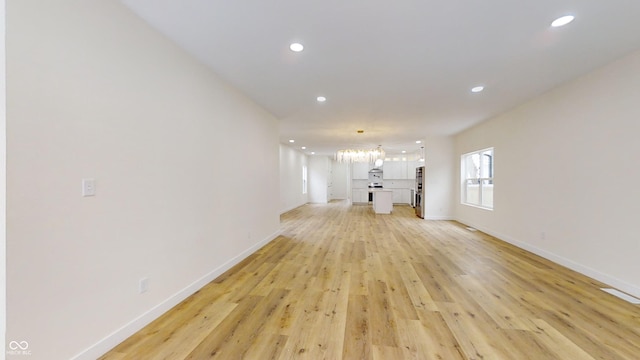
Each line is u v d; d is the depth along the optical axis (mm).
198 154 2879
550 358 1801
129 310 2027
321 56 2758
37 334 1450
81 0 1672
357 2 1919
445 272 3479
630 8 1976
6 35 1312
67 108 1592
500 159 5188
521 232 4570
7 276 1328
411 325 2217
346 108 4664
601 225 3029
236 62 2895
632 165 2693
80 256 1668
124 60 1976
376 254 4336
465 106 4543
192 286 2783
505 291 2873
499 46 2545
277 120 5418
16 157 1356
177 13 2053
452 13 2041
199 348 1910
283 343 1975
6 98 1316
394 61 2859
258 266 3709
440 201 7871
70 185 1606
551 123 3781
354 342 1986
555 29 2256
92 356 1736
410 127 6316
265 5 1955
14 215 1351
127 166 2004
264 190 4824
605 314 2363
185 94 2666
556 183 3709
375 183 13242
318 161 13438
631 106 2693
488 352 1866
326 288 2980
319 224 7227
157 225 2307
